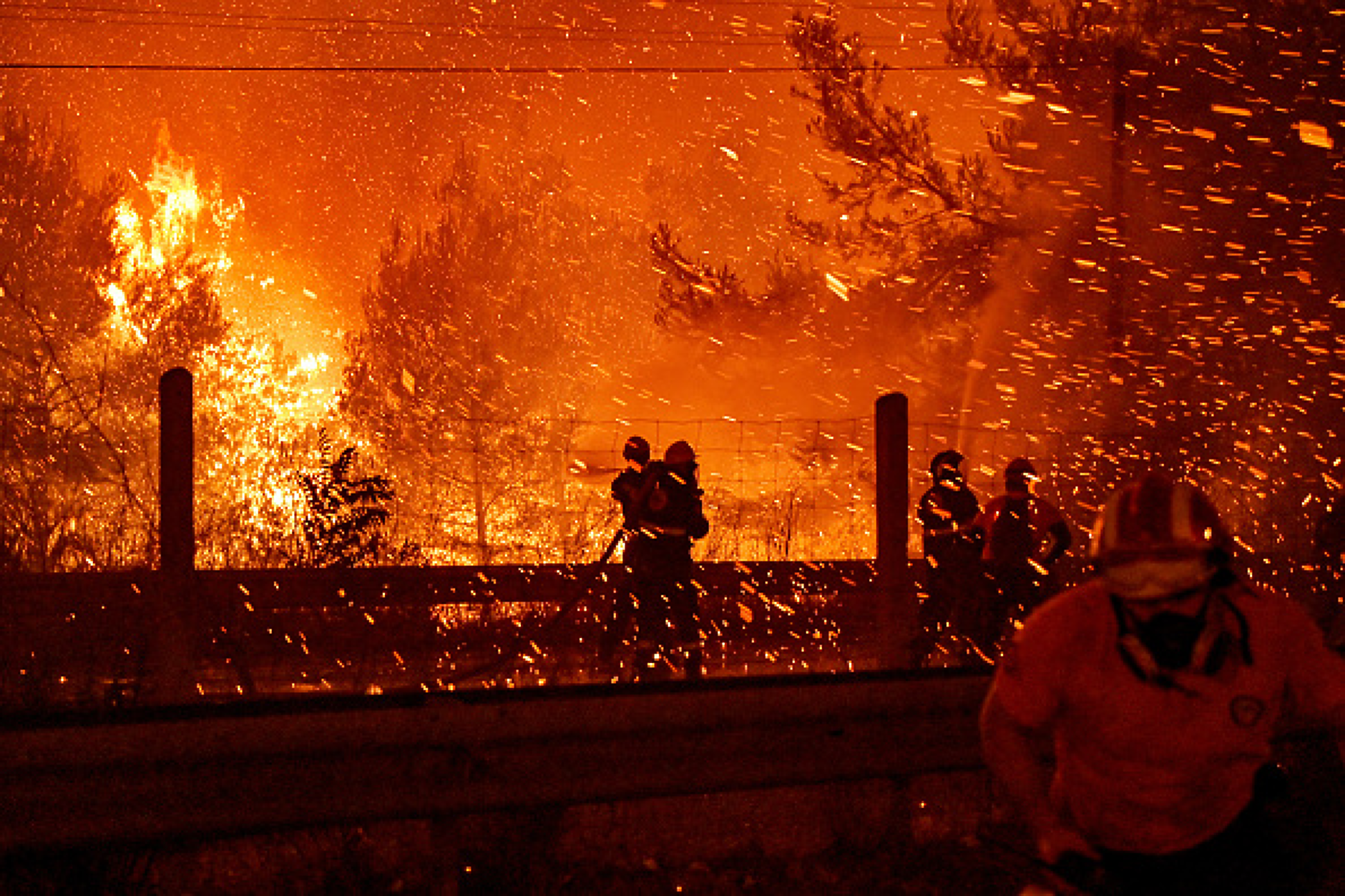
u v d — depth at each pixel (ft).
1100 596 11.61
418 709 17.92
